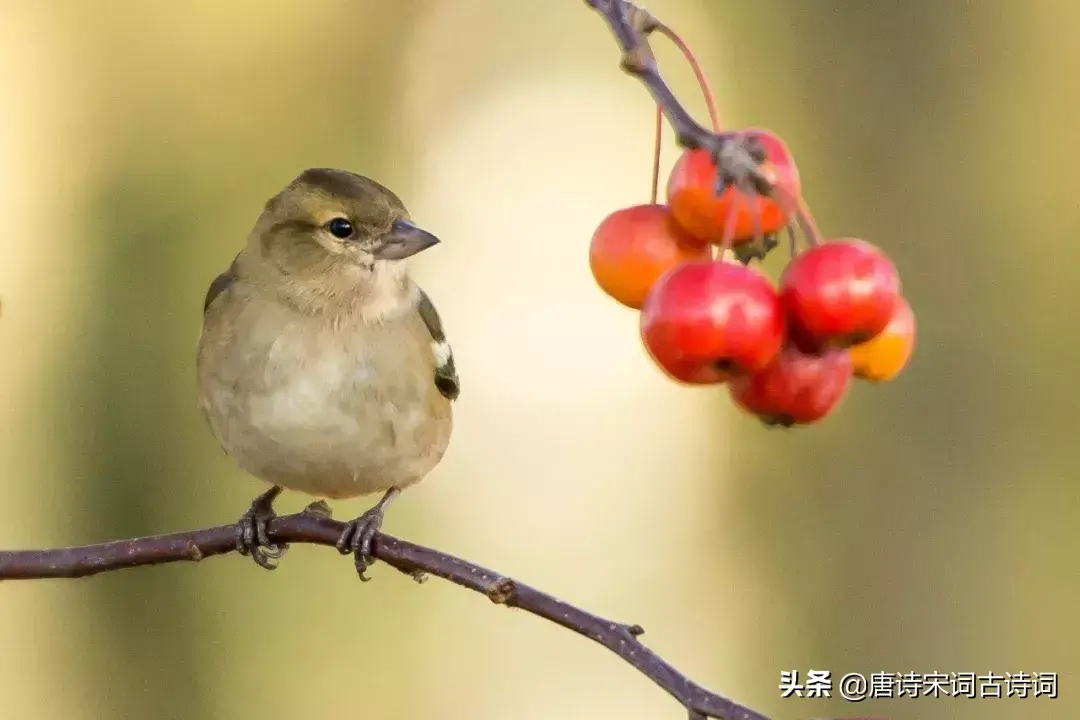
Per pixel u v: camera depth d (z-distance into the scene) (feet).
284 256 23.76
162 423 41.09
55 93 43.45
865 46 41.01
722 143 14.43
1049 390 39.47
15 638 39.68
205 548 22.59
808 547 40.50
